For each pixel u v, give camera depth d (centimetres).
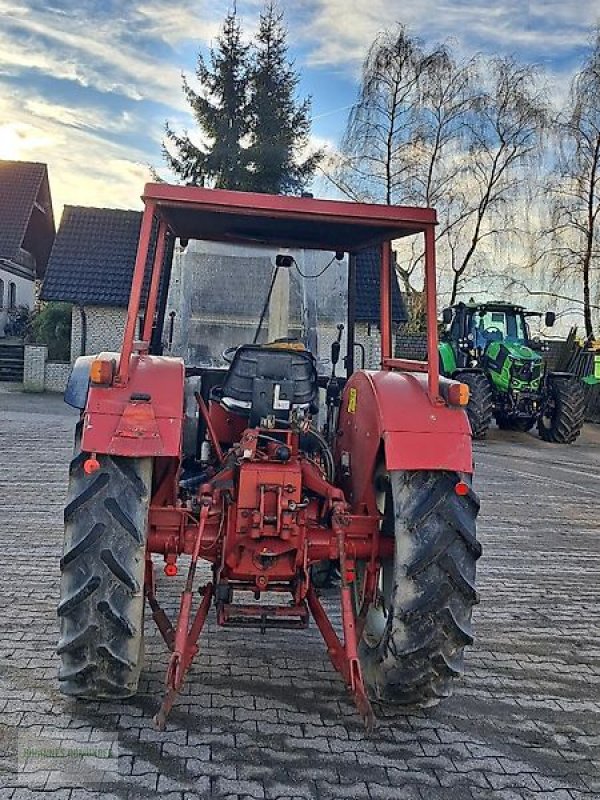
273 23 3034
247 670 419
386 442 351
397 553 349
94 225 2531
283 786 313
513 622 528
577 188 2425
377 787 317
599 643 496
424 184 2750
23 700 370
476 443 1557
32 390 2186
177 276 514
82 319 2314
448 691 371
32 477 927
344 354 522
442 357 1709
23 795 298
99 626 343
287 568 371
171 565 378
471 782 326
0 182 3388
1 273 3183
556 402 1602
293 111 3038
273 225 440
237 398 421
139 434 338
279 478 365
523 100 2622
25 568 573
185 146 2950
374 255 528
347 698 392
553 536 793
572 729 379
